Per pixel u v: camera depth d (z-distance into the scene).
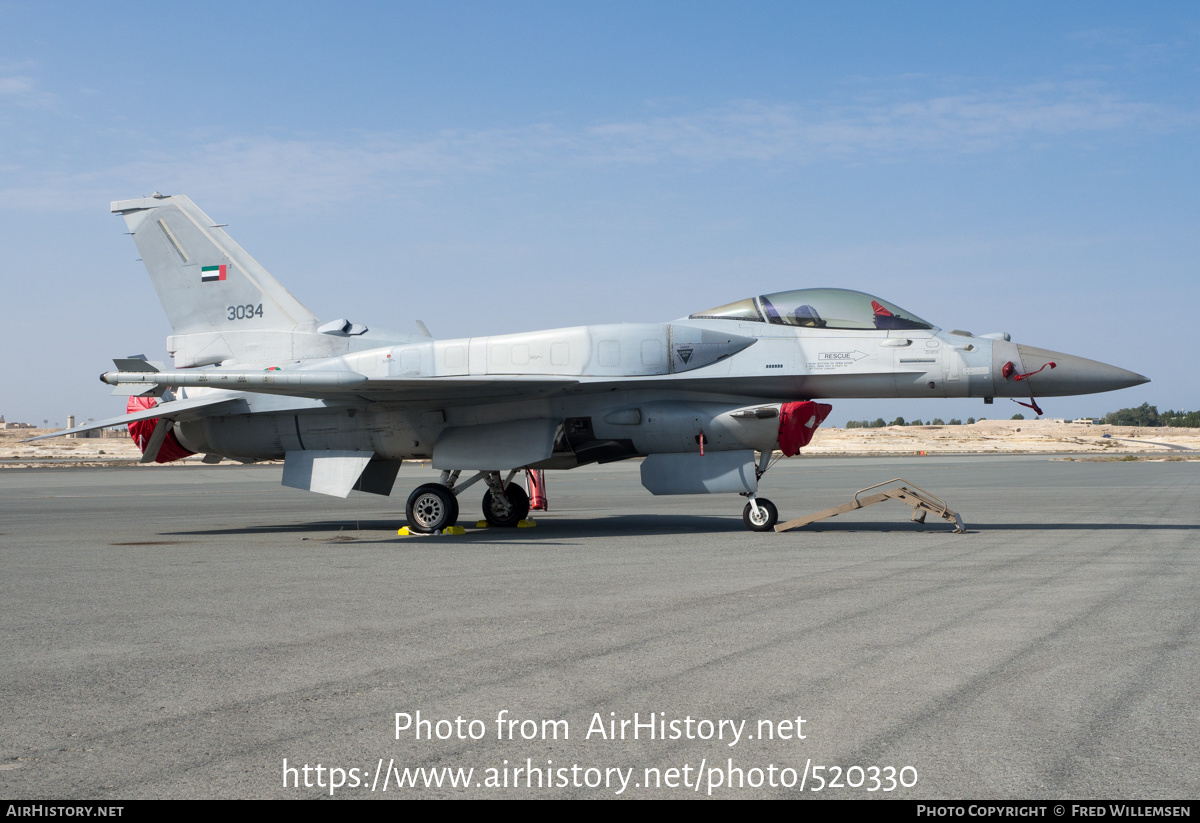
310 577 9.05
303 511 20.92
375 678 4.96
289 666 5.24
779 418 13.11
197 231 16.27
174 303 16.38
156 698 4.61
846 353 13.46
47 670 5.19
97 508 21.89
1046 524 14.62
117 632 6.27
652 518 17.23
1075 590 7.72
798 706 4.38
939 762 3.64
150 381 13.53
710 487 13.69
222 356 16.11
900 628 6.15
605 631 6.14
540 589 8.06
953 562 9.68
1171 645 5.59
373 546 12.33
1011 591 7.68
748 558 10.25
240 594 7.94
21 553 11.61
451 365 14.38
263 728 4.12
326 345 15.65
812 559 10.07
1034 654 5.37
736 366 13.70
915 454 77.25
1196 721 4.11
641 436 13.88
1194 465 46.94
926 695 4.53
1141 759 3.65
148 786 3.45
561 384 13.37
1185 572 8.81
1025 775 3.50
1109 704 4.36
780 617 6.57
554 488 30.66
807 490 27.02
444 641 5.88
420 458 15.50
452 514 14.33
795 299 14.08
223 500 25.53
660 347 13.78
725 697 4.53
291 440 15.34
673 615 6.70
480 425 14.50
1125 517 15.94
